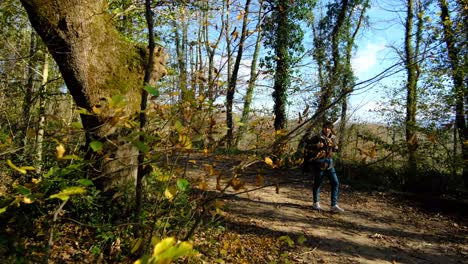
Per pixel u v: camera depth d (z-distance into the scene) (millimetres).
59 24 3793
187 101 2229
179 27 5969
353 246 5336
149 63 3086
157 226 2568
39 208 3395
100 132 3199
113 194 3736
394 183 9711
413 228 6605
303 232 5652
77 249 3410
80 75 3896
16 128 4422
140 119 2576
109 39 4180
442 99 8992
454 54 7598
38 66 6484
